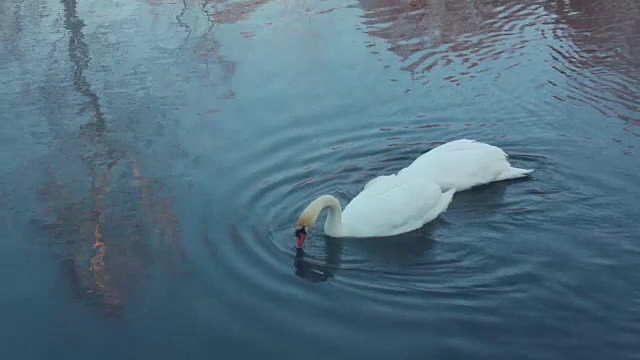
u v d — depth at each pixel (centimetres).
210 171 1048
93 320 762
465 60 1412
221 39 1566
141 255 864
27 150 1138
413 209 895
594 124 1129
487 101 1231
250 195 981
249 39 1561
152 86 1345
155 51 1508
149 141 1147
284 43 1530
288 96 1284
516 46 1473
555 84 1283
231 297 784
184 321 753
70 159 1102
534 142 1084
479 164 972
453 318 739
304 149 1099
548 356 683
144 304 781
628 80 1284
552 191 952
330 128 1162
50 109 1271
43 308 785
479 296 771
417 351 696
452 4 1755
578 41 1480
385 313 750
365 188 938
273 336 725
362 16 1684
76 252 880
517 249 845
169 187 1011
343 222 892
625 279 783
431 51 1462
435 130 1141
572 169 1001
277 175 1030
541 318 734
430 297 772
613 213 895
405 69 1378
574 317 734
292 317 749
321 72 1379
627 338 702
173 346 720
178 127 1188
